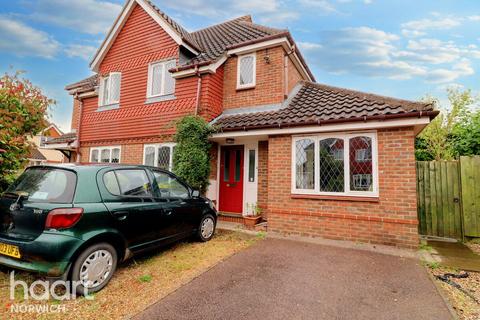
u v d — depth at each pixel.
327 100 7.48
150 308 2.99
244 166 8.61
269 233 6.68
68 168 3.60
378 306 3.11
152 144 9.50
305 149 6.70
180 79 9.00
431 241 6.32
